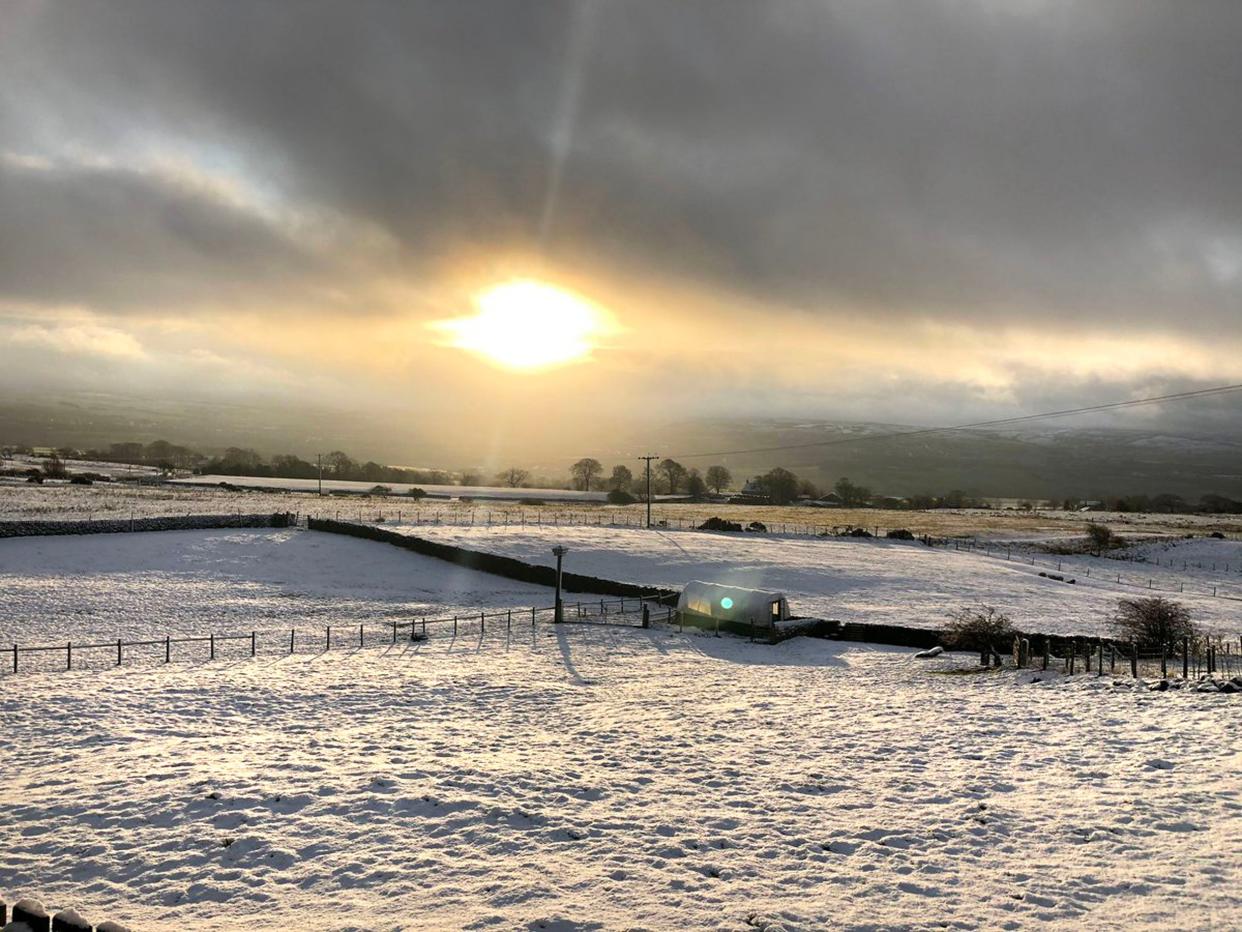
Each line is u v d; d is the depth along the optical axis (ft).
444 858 43.04
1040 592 200.03
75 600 149.79
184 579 174.60
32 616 136.15
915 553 262.88
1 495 292.81
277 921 36.35
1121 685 80.53
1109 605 184.34
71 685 86.84
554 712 77.61
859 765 59.11
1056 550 298.56
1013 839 44.52
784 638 133.08
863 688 90.17
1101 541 315.37
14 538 192.65
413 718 74.69
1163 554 298.56
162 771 57.06
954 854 42.86
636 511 399.65
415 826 47.29
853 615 159.43
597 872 41.14
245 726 70.95
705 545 251.19
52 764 59.57
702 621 141.38
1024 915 35.83
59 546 190.90
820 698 84.28
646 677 98.43
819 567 221.66
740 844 44.70
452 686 89.51
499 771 57.31
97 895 39.27
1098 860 41.22
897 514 451.12
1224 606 194.80
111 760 60.13
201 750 62.75
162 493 343.46
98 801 51.06
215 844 44.78
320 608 155.74
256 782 54.49
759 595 135.54
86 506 267.18
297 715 75.20
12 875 41.47
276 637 127.13
